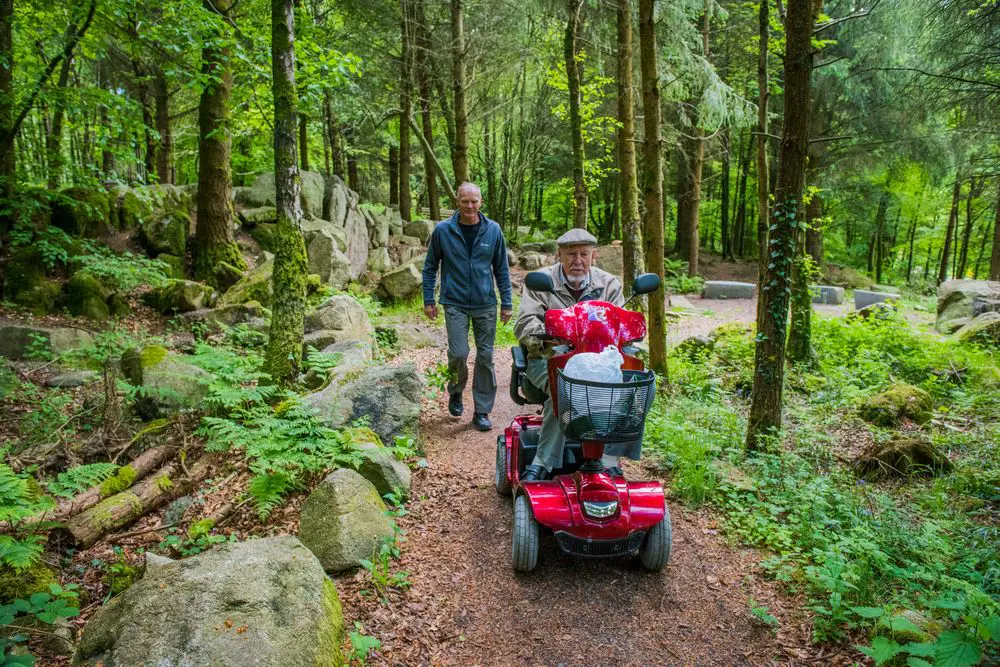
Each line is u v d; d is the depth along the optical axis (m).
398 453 4.83
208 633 2.46
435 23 16.72
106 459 4.89
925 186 26.58
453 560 3.76
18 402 6.35
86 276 9.26
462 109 13.95
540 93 22.61
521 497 3.60
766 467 4.90
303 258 5.96
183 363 5.76
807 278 8.88
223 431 4.24
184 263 11.63
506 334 10.53
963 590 3.18
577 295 4.09
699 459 5.03
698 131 18.59
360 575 3.49
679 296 18.83
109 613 2.67
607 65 15.45
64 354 7.42
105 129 10.08
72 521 3.83
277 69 5.63
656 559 3.56
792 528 4.09
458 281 5.71
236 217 13.55
